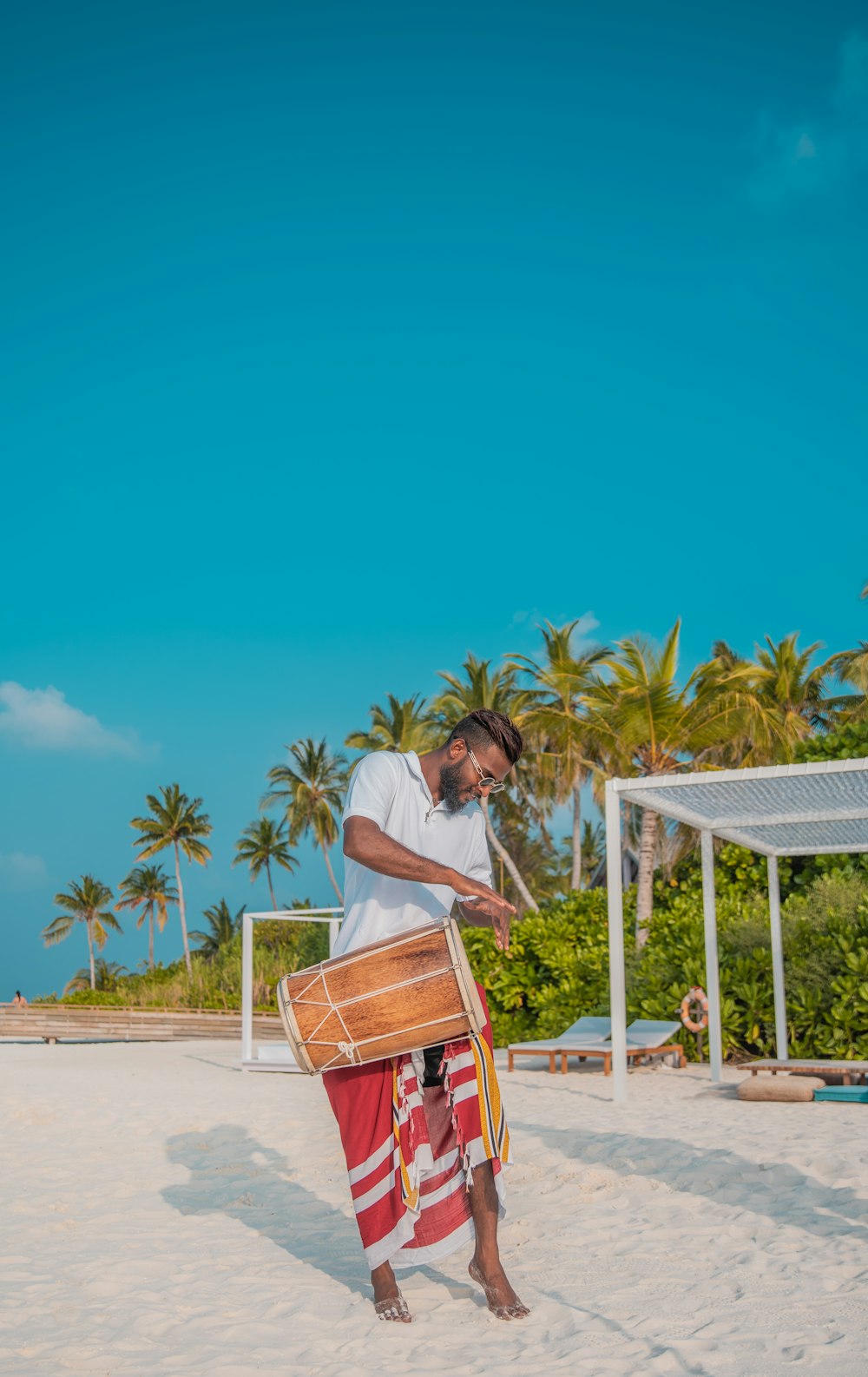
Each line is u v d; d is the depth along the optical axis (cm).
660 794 1182
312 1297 424
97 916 10019
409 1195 385
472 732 411
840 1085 1327
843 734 2047
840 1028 1572
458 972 378
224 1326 389
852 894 1730
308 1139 844
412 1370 336
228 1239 529
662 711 2919
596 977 1972
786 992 1645
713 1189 616
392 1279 401
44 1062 1955
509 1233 526
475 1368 337
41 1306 416
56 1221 579
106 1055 2198
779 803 1244
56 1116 1038
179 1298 426
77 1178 709
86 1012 3003
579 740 3422
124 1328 387
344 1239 527
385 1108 394
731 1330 371
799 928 1681
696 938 1814
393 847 379
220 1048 2497
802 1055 1603
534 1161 721
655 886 2341
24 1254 502
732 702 2922
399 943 385
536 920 2119
